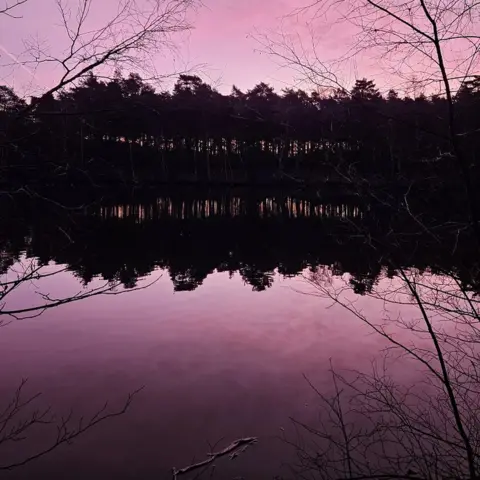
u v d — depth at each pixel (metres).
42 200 2.56
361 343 6.55
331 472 3.56
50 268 11.14
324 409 4.75
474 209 2.12
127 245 15.66
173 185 45.41
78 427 4.51
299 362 6.05
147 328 7.43
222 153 51.62
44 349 6.55
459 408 3.35
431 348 5.92
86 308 8.47
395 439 3.79
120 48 2.08
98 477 3.77
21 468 3.88
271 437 4.29
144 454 4.08
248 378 5.60
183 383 5.50
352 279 10.06
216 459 3.97
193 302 8.95
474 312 2.71
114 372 5.80
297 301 8.89
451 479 2.58
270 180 43.94
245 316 8.06
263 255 14.31
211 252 14.88
